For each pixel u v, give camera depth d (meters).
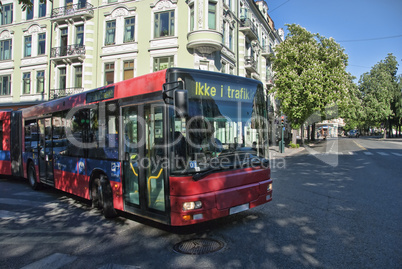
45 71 24.62
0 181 11.66
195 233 4.92
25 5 6.89
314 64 24.47
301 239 4.48
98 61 22.22
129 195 5.35
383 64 49.72
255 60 30.39
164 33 20.70
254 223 5.32
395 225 5.04
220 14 19.88
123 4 21.53
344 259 3.76
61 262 3.96
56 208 6.99
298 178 10.25
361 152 20.92
